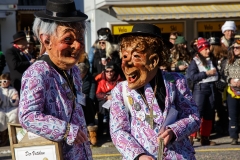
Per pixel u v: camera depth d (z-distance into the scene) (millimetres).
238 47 9266
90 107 6797
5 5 18562
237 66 9328
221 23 17516
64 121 3619
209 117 9406
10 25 18875
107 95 9789
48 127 3566
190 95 3969
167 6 16859
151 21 17250
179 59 10117
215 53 10680
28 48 10125
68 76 3832
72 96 3779
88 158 3826
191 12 16625
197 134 10047
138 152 3703
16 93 9836
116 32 17078
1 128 9789
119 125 3846
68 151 3719
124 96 3889
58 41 3699
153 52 3836
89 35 17859
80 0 19672
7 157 8703
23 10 22109
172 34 11633
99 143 9617
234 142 9461
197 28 17453
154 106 3828
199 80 9211
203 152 8711
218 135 10562
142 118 3828
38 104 3598
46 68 3703
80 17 3744
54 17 3699
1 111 9797
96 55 10266
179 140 3803
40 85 3617
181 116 3928
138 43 3795
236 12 16688
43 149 3660
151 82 3893
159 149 3701
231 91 9367
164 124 3785
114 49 9961
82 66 9492
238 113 9477
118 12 16266
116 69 9750
